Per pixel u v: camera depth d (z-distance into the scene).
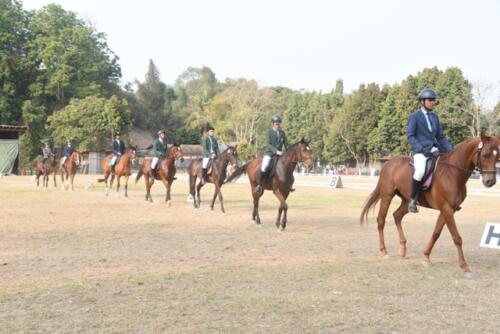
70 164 26.58
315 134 74.56
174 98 109.19
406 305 5.99
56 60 64.69
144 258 8.84
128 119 59.62
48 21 65.69
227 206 18.61
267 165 12.77
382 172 9.38
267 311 5.68
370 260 8.83
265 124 72.75
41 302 5.99
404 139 57.41
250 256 9.10
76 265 8.20
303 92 85.94
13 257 8.86
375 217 15.55
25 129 51.72
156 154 19.31
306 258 8.95
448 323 5.32
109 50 77.06
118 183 22.77
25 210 16.69
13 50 64.50
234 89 71.75
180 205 18.92
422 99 8.59
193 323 5.25
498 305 6.02
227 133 72.38
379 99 63.88
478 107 50.28
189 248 9.91
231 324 5.22
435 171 8.08
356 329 5.11
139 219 14.54
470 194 26.17
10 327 5.10
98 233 11.81
